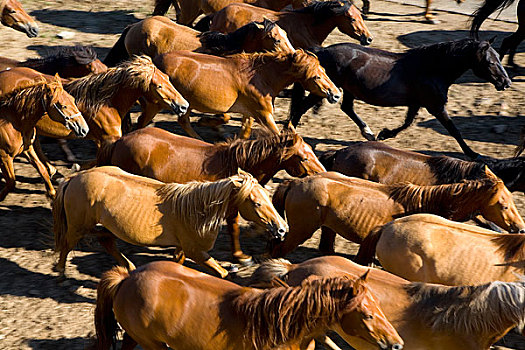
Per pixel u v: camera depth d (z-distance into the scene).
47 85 8.31
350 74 10.47
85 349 6.01
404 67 10.41
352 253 8.29
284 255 7.48
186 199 6.53
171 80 9.76
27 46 15.30
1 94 9.18
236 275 7.77
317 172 7.73
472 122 12.20
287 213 7.27
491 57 10.20
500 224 6.99
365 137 11.43
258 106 9.79
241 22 12.51
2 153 8.77
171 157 7.77
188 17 15.74
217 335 5.14
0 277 7.57
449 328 5.20
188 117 10.84
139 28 11.78
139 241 6.77
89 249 8.29
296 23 12.26
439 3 19.67
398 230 6.20
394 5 19.59
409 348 5.37
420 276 6.07
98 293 5.59
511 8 19.05
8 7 13.04
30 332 6.63
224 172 7.69
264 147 7.60
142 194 6.73
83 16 17.91
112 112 9.16
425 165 7.74
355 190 6.99
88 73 10.51
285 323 5.00
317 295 4.92
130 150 7.86
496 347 6.54
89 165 8.76
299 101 11.18
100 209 6.82
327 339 6.29
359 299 4.86
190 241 6.70
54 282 7.54
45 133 9.32
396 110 12.86
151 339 5.39
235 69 9.70
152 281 5.32
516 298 4.96
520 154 10.83
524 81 14.05
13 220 8.88
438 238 6.07
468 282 5.95
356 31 12.12
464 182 6.94
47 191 9.24
